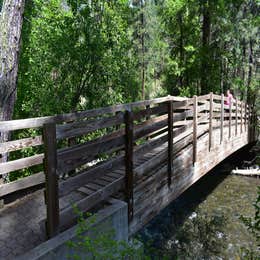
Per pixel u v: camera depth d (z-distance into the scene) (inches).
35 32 304.8
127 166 151.0
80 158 122.3
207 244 262.8
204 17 529.7
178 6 534.9
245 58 609.9
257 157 154.2
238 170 481.4
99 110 201.6
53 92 299.1
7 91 173.3
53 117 166.7
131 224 154.9
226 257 241.9
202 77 558.9
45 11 314.5
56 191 109.4
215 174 477.4
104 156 274.7
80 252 110.7
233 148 385.1
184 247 257.9
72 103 309.1
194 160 240.8
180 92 562.9
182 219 315.0
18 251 105.8
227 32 537.3
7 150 159.0
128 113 148.8
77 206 122.0
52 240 105.3
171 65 576.1
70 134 118.2
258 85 586.6
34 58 300.4
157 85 730.2
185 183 226.1
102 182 169.0
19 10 175.0
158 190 185.5
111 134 170.4
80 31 295.0
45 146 104.6
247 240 268.8
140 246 135.8
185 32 578.6
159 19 607.8
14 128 146.1
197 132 255.9
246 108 473.7
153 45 631.8
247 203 354.3
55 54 291.4
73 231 112.1
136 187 163.5
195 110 236.4
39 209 142.2
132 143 152.6
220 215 322.7
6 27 171.2
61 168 112.9
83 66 299.9
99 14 312.0
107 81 320.5
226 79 593.0
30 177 164.2
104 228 122.2
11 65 173.8
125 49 342.0
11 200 162.7
